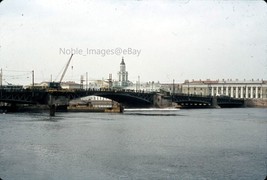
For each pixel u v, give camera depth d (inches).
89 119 3440.0
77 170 1318.9
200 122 3277.6
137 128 2642.7
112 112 4891.7
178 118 3799.2
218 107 7244.1
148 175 1270.9
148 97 5644.7
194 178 1240.8
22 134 2185.0
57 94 4315.9
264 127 2819.9
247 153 1669.5
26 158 1505.9
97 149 1722.4
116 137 2132.1
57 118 3479.3
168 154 1622.8
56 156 1551.4
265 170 1346.0
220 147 1824.6
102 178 1235.9
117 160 1483.8
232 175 1277.1
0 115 3806.6
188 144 1910.7
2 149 1692.9
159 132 2413.9
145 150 1715.1
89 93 4564.5
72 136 2143.2
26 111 4670.3
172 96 6131.9
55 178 1229.1
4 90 3786.9
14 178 1221.1
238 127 2822.3
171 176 1262.3
